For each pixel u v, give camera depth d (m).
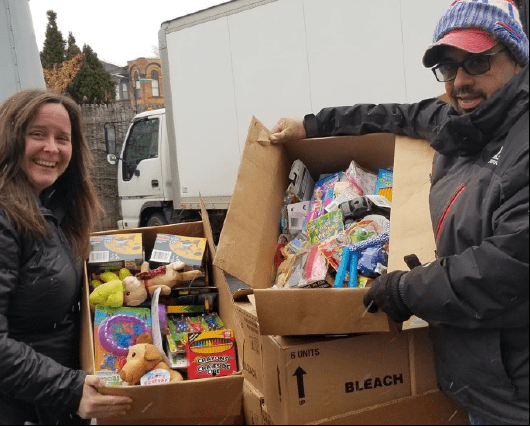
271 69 5.53
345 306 1.80
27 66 4.12
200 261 2.54
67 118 2.04
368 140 2.74
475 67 1.73
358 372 1.94
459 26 1.74
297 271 2.42
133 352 2.07
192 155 6.61
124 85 28.89
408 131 2.51
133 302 2.34
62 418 2.01
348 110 2.71
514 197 1.47
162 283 2.41
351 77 4.93
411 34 4.52
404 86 4.61
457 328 1.64
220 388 1.88
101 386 1.79
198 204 6.67
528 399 1.54
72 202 2.22
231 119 6.04
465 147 1.69
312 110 5.26
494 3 1.71
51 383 1.76
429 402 1.99
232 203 2.40
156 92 28.64
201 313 2.47
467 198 1.63
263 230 2.56
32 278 1.87
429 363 1.99
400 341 1.97
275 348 1.94
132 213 8.29
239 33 5.80
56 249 1.95
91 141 13.34
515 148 1.51
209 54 6.16
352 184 2.71
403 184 2.27
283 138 2.77
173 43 6.62
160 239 2.64
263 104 5.66
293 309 1.84
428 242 2.02
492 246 1.47
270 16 5.46
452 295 1.53
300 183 2.88
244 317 2.23
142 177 8.02
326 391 1.92
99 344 2.17
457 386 1.69
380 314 1.79
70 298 2.01
